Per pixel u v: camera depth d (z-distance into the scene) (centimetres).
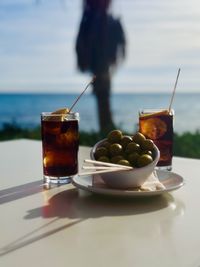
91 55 304
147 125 47
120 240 28
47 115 44
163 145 48
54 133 43
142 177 37
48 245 27
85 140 291
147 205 35
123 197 37
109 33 301
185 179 45
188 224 31
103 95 301
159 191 36
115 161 39
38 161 56
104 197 38
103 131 297
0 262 25
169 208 34
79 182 40
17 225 31
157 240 28
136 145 39
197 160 57
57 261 25
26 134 404
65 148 43
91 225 30
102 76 301
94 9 301
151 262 24
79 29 306
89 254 26
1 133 415
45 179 44
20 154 62
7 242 28
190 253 26
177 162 55
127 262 25
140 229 30
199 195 38
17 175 47
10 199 37
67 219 32
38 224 31
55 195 39
